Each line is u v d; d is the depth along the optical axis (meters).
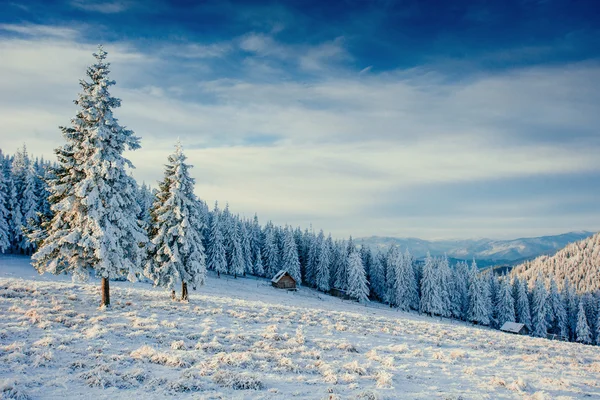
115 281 45.53
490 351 22.59
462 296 86.06
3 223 54.59
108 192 23.09
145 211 64.88
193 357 13.33
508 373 16.19
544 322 79.06
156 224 30.22
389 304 85.94
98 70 23.08
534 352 24.05
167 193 30.98
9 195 57.88
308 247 101.06
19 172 60.75
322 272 88.56
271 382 11.32
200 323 21.14
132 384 9.96
